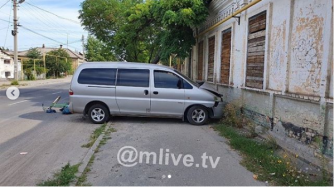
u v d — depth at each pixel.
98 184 4.21
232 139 6.60
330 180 4.24
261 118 7.27
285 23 6.13
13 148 6.13
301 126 5.50
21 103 13.93
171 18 10.88
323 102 4.79
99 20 20.94
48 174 4.63
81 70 8.87
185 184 4.25
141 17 15.97
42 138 7.00
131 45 18.67
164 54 13.13
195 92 8.60
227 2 9.79
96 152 5.75
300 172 4.53
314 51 5.13
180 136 7.14
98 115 8.80
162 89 8.60
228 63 9.94
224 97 10.26
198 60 14.66
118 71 8.80
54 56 54.78
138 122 8.88
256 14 7.55
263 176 4.51
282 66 6.24
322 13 4.92
